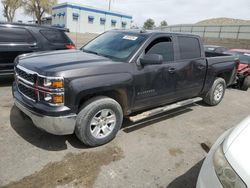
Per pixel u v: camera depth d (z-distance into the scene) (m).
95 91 3.29
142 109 4.29
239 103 6.97
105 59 3.75
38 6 41.34
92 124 3.43
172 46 4.50
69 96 3.06
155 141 3.95
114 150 3.53
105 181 2.85
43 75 3.04
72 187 2.70
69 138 3.74
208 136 4.38
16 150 3.31
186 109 5.79
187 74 4.77
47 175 2.86
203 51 5.27
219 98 6.21
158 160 3.41
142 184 2.87
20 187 2.63
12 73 6.15
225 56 6.15
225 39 28.50
